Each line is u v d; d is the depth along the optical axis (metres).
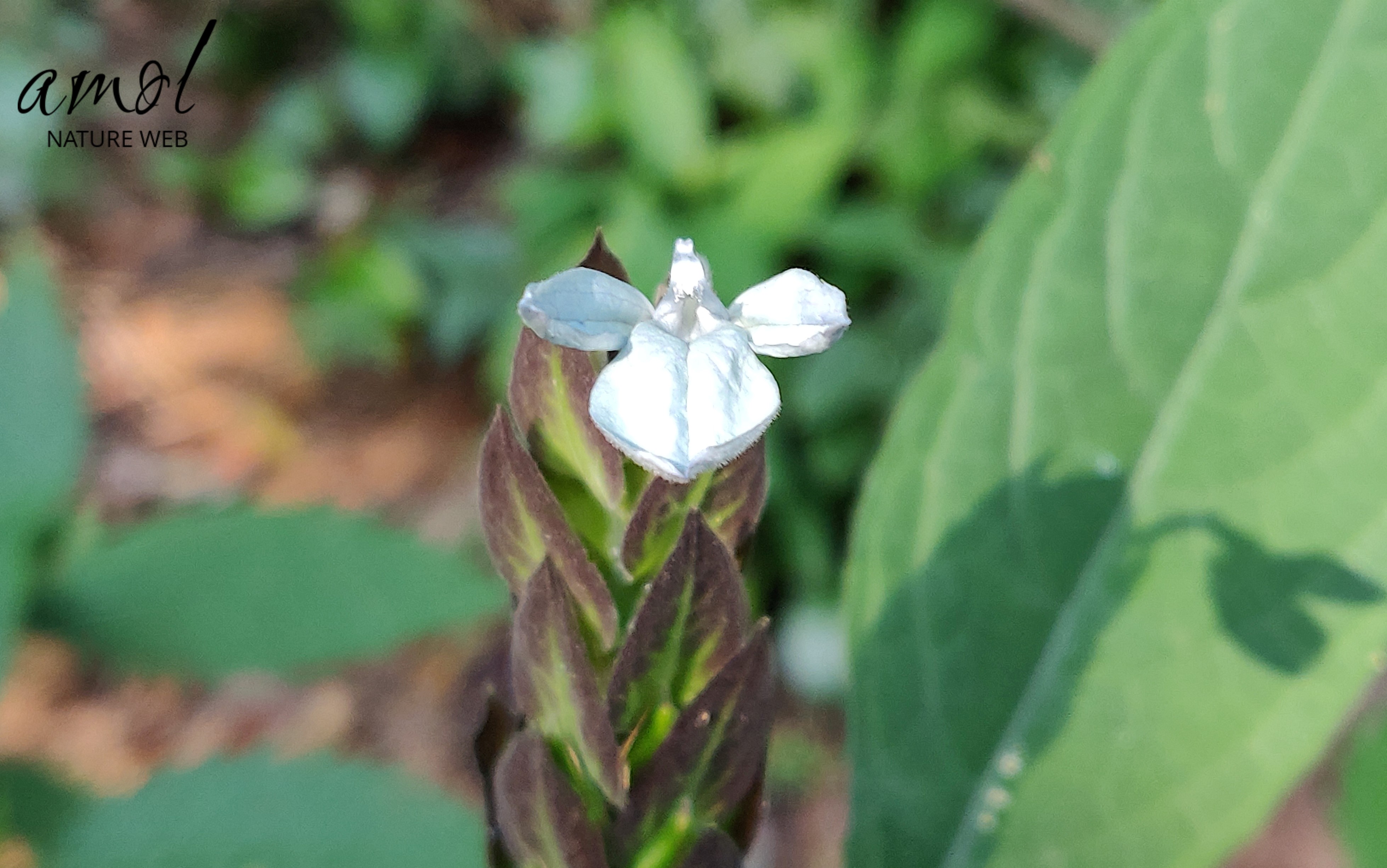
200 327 0.57
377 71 0.61
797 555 0.39
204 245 0.62
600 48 0.51
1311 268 0.12
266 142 0.62
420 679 0.43
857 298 0.43
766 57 0.48
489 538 0.11
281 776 0.17
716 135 0.50
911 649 0.13
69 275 0.59
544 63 0.52
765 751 0.11
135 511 0.49
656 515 0.11
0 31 0.63
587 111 0.50
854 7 0.48
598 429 0.11
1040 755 0.12
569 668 0.11
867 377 0.40
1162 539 0.12
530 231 0.47
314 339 0.53
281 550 0.18
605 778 0.11
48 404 0.18
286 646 0.17
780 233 0.43
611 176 0.49
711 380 0.11
